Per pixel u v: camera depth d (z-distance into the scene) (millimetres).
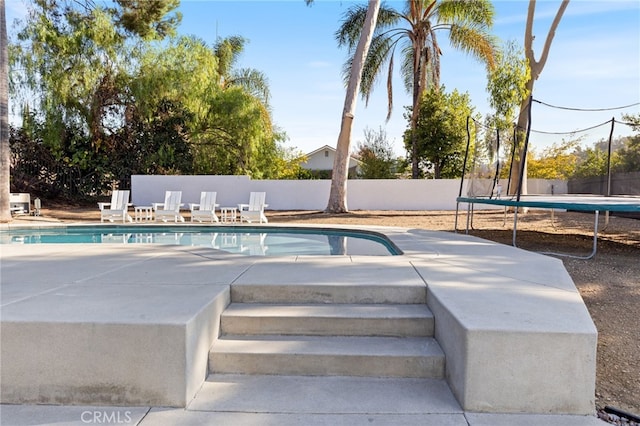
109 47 17125
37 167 17875
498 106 12055
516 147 11492
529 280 3648
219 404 2422
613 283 4523
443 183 16438
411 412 2328
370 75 17531
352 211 15266
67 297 3074
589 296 4129
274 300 3508
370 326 3111
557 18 12023
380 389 2590
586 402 2332
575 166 13086
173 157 19141
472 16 15844
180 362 2408
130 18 17234
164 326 2412
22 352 2490
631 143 10516
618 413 2396
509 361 2334
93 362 2459
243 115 19469
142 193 16734
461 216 13008
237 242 8242
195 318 2557
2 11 10883
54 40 16016
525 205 6492
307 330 3137
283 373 2791
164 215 12062
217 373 2814
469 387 2340
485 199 7992
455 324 2529
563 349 2330
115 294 3162
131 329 2434
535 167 15922
